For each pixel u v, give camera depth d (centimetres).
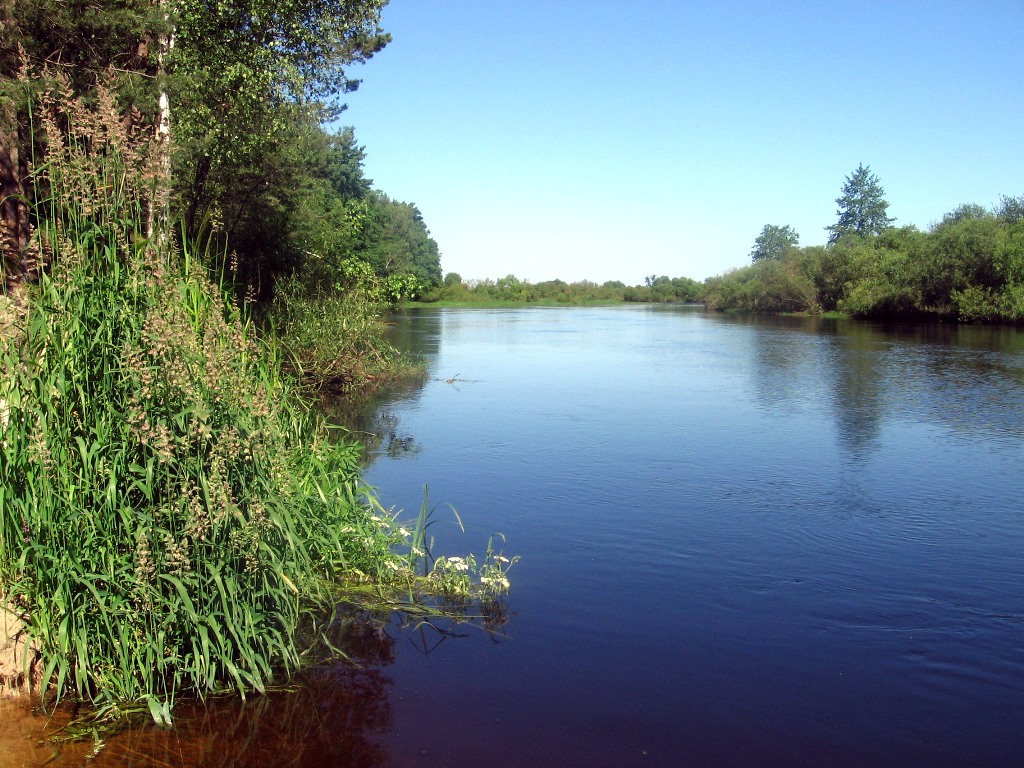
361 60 1861
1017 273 3738
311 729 389
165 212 488
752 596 565
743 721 407
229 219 1820
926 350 2498
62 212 447
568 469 935
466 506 782
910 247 4659
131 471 412
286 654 445
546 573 607
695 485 865
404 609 535
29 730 379
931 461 977
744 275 6750
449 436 1134
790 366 2073
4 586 408
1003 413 1320
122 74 1095
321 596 529
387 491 835
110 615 402
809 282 5484
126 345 408
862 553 654
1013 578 600
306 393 1480
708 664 466
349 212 2227
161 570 405
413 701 420
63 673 388
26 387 410
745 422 1252
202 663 420
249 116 1537
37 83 903
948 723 408
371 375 1694
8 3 952
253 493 442
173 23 1224
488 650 480
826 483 875
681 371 1992
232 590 413
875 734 397
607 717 408
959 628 516
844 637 502
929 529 716
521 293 8800
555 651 479
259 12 1479
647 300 9588
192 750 369
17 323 421
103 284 433
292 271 1891
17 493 407
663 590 576
